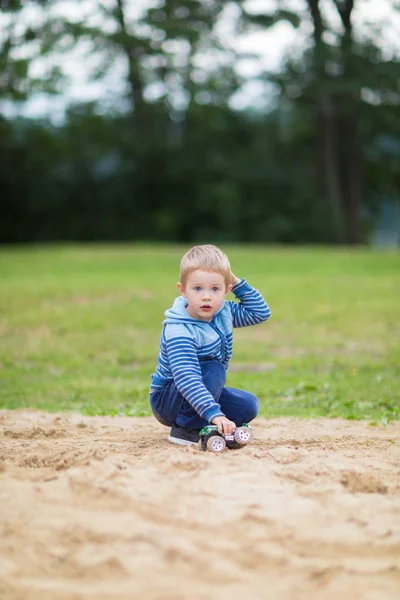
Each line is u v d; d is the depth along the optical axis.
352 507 4.34
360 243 61.31
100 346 14.20
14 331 15.68
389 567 3.66
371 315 17.30
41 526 4.01
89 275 25.20
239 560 3.72
